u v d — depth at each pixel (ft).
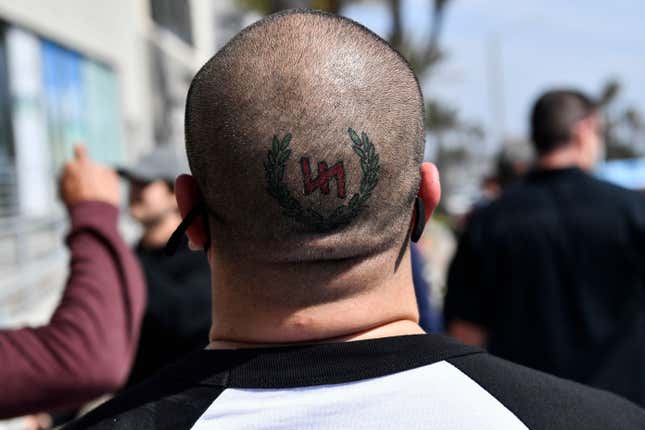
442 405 3.03
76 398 4.62
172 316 9.20
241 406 3.09
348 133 3.14
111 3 48.32
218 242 3.34
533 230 8.74
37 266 22.99
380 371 3.13
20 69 35.09
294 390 3.10
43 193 35.55
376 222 3.24
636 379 8.39
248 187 3.16
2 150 33.60
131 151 49.55
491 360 3.33
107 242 5.10
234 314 3.32
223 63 3.27
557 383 3.30
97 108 44.88
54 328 4.60
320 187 3.14
